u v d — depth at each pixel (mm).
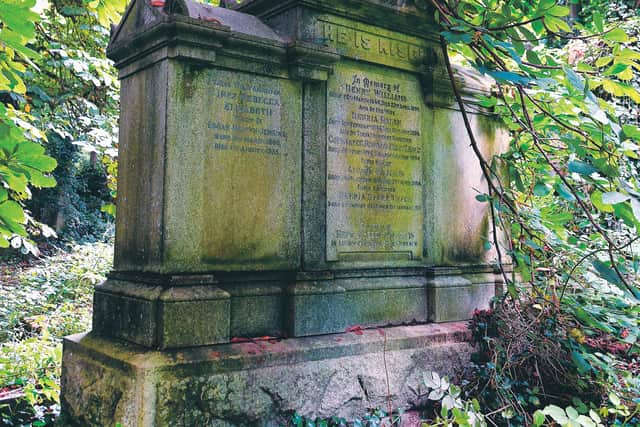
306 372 3490
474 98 4977
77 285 9477
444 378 3199
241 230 3645
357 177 4203
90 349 3551
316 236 3955
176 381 3021
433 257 4648
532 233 4461
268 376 3340
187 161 3438
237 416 3209
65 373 3785
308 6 3982
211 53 3482
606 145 3701
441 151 4762
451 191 4812
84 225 15898
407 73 4578
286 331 3738
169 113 3381
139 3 3740
